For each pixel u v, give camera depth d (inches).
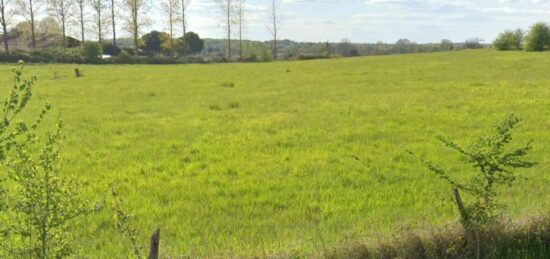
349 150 531.5
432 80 1305.4
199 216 328.5
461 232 223.0
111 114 817.5
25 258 160.4
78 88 1266.0
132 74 1798.7
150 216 328.8
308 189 391.9
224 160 494.9
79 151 538.3
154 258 165.2
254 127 678.5
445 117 714.2
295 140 587.8
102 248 267.3
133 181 424.2
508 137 228.4
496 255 224.1
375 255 210.5
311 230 280.2
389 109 805.2
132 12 3464.6
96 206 177.9
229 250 230.5
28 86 154.1
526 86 1053.2
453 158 477.4
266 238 265.4
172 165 480.7
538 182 370.3
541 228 238.1
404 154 503.8
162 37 3708.2
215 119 753.6
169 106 913.5
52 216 157.3
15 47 3457.2
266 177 430.6
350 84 1283.2
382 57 2815.0
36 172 157.4
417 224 239.8
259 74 1760.6
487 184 229.8
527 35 2691.9
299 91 1141.1
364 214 321.7
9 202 156.3
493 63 1861.5
